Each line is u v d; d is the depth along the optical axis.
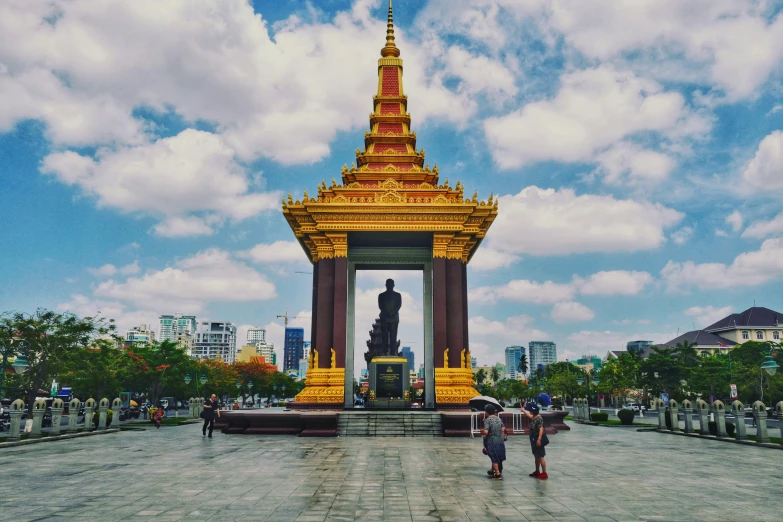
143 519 14.34
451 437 37.09
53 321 65.62
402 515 14.83
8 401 74.31
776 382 98.56
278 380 151.38
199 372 110.06
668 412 45.53
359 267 50.72
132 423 55.44
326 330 45.62
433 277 45.81
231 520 14.25
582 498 17.08
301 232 47.97
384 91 54.53
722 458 27.36
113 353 85.81
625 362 125.62
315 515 14.79
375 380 47.44
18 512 15.10
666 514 15.08
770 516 14.91
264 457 26.50
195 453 28.23
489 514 14.97
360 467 23.20
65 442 34.44
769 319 190.75
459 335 45.38
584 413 59.97
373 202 46.12
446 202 45.91
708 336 187.88
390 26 56.91
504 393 185.75
